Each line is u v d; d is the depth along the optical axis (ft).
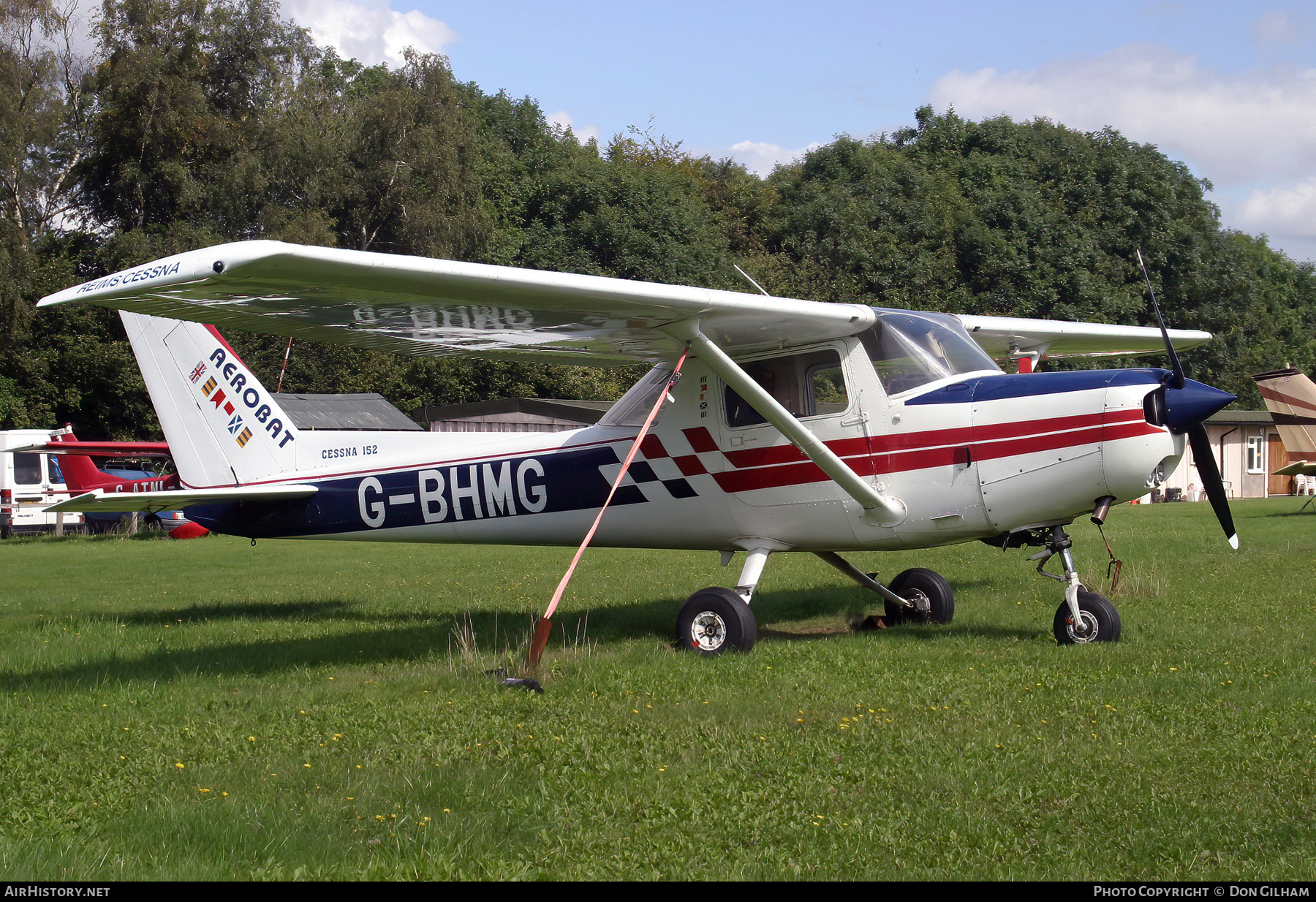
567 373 97.30
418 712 15.65
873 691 16.31
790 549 22.59
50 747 14.20
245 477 27.91
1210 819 10.34
